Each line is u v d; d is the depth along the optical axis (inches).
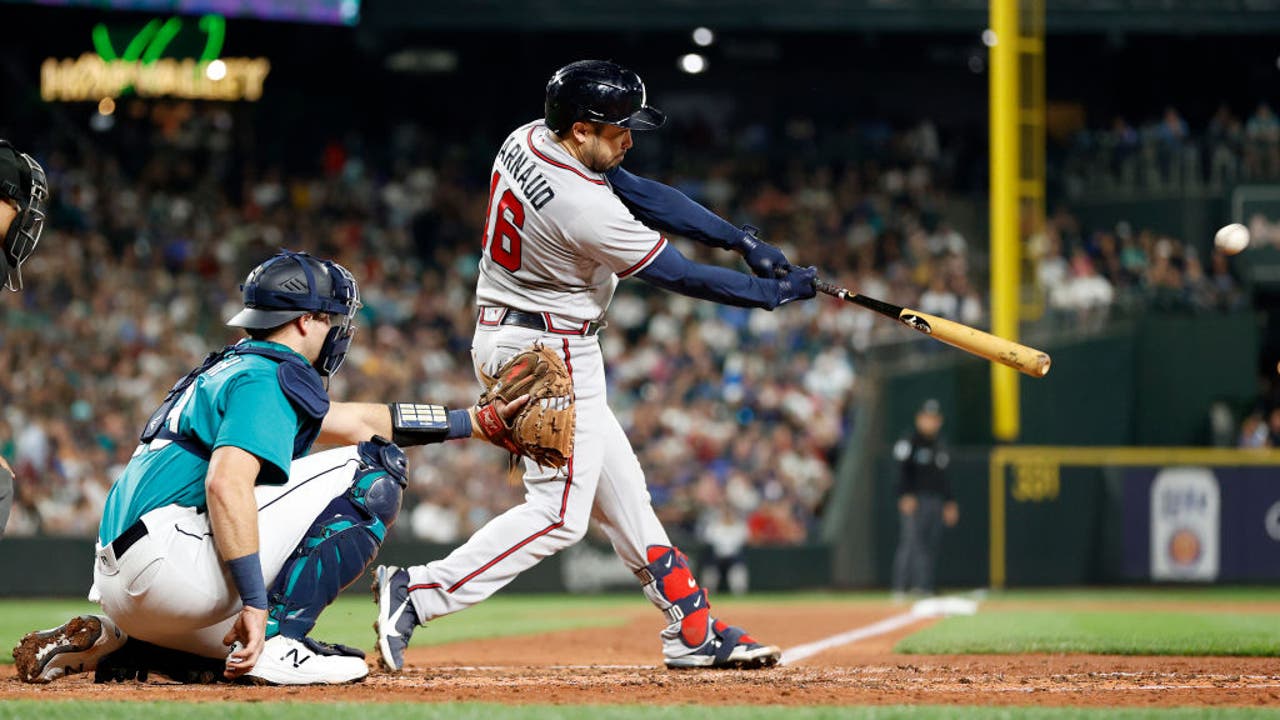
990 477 2556.6
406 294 3112.7
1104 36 3791.8
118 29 3681.1
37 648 589.9
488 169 3727.9
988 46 3885.3
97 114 3656.5
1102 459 2583.7
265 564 575.5
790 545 2476.6
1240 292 3161.9
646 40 4003.4
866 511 2573.8
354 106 4028.1
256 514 550.0
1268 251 3243.1
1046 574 2556.6
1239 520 2554.1
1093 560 2578.7
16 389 2480.3
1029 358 659.4
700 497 2506.2
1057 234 3334.2
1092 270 3206.2
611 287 681.6
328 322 594.9
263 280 578.9
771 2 3570.4
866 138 3843.5
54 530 2313.0
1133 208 3420.3
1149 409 2952.8
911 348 2704.2
